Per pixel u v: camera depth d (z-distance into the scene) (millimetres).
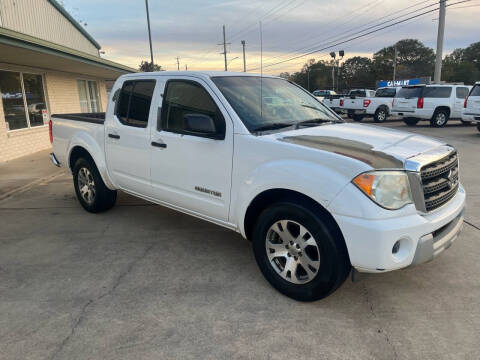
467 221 4840
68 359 2443
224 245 4246
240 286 3340
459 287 3283
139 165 4246
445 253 3930
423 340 2607
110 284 3396
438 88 16344
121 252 4078
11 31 7164
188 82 3729
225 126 3355
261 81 4074
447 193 3051
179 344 2582
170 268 3697
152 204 5793
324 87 84562
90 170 5055
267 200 3258
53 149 5793
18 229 4801
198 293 3227
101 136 4750
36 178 7805
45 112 12508
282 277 3129
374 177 2557
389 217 2566
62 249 4168
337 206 2627
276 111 3686
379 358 2441
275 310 2967
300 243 2943
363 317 2873
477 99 12938
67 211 5516
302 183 2781
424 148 3061
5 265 3793
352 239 2600
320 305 3035
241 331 2717
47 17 14055
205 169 3523
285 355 2475
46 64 11133
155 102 3998
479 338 2621
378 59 83562
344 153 2756
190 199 3750
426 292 3213
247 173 3178
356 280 2811
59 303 3092
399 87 19328
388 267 2580
